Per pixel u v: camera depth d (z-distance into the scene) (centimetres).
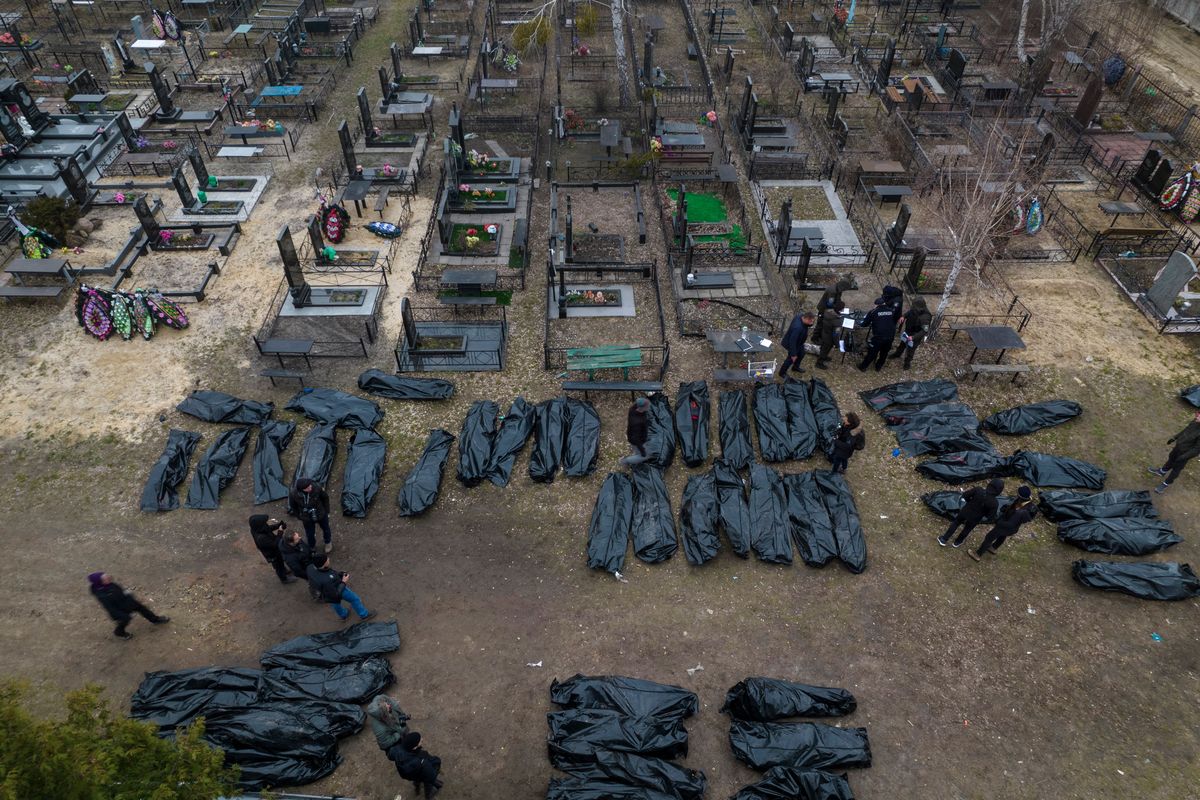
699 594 1409
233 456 1631
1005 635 1346
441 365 1891
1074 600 1400
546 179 2677
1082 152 2761
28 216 2306
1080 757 1179
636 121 3017
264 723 1147
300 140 2859
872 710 1234
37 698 1248
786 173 2677
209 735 1144
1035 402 1797
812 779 1080
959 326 1958
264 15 3772
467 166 2666
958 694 1259
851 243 2345
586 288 2167
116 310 1917
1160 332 1988
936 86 3262
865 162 2650
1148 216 2444
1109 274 2208
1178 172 2662
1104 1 3641
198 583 1431
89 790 746
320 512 1394
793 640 1336
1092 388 1841
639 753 1125
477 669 1291
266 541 1326
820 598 1402
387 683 1247
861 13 3928
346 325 2020
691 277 2127
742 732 1159
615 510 1518
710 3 4081
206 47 3519
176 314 1972
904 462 1658
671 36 3744
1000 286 2161
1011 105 2992
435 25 3722
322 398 1769
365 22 3762
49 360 1908
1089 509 1509
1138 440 1708
